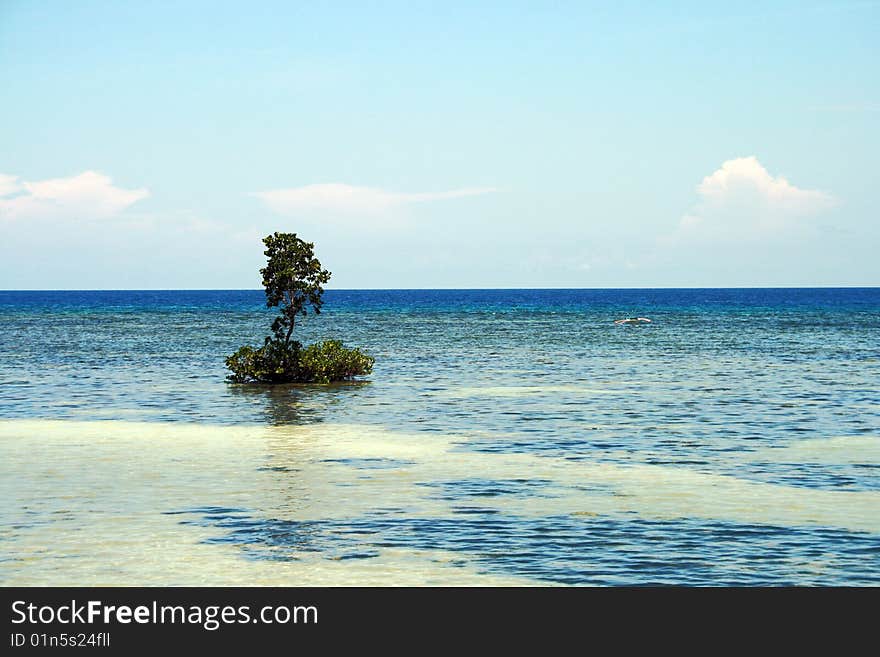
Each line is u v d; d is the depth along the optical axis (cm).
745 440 3088
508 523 1972
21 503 2128
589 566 1702
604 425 3431
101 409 3856
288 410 3841
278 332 5022
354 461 2683
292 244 5053
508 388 4709
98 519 1988
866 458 2744
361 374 5166
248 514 2038
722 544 1825
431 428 3347
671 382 4994
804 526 1953
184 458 2717
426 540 1848
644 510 2084
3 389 4612
